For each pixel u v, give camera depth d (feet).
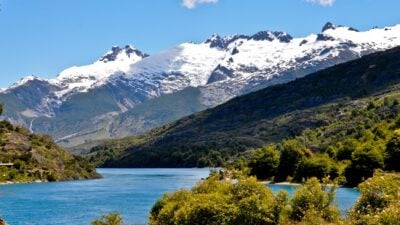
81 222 278.67
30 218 296.30
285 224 153.69
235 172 178.29
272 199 155.33
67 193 479.00
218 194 153.99
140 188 547.08
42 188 548.31
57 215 309.01
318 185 172.55
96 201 398.21
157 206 196.44
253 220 145.48
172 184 611.47
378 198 133.39
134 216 297.94
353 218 134.82
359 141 574.15
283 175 566.36
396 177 143.13
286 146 571.69
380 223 113.60
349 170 456.04
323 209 167.43
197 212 145.89
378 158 443.73
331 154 574.56
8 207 354.74
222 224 142.92
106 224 166.09
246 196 150.41
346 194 374.22
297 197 169.78
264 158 597.11
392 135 453.58
